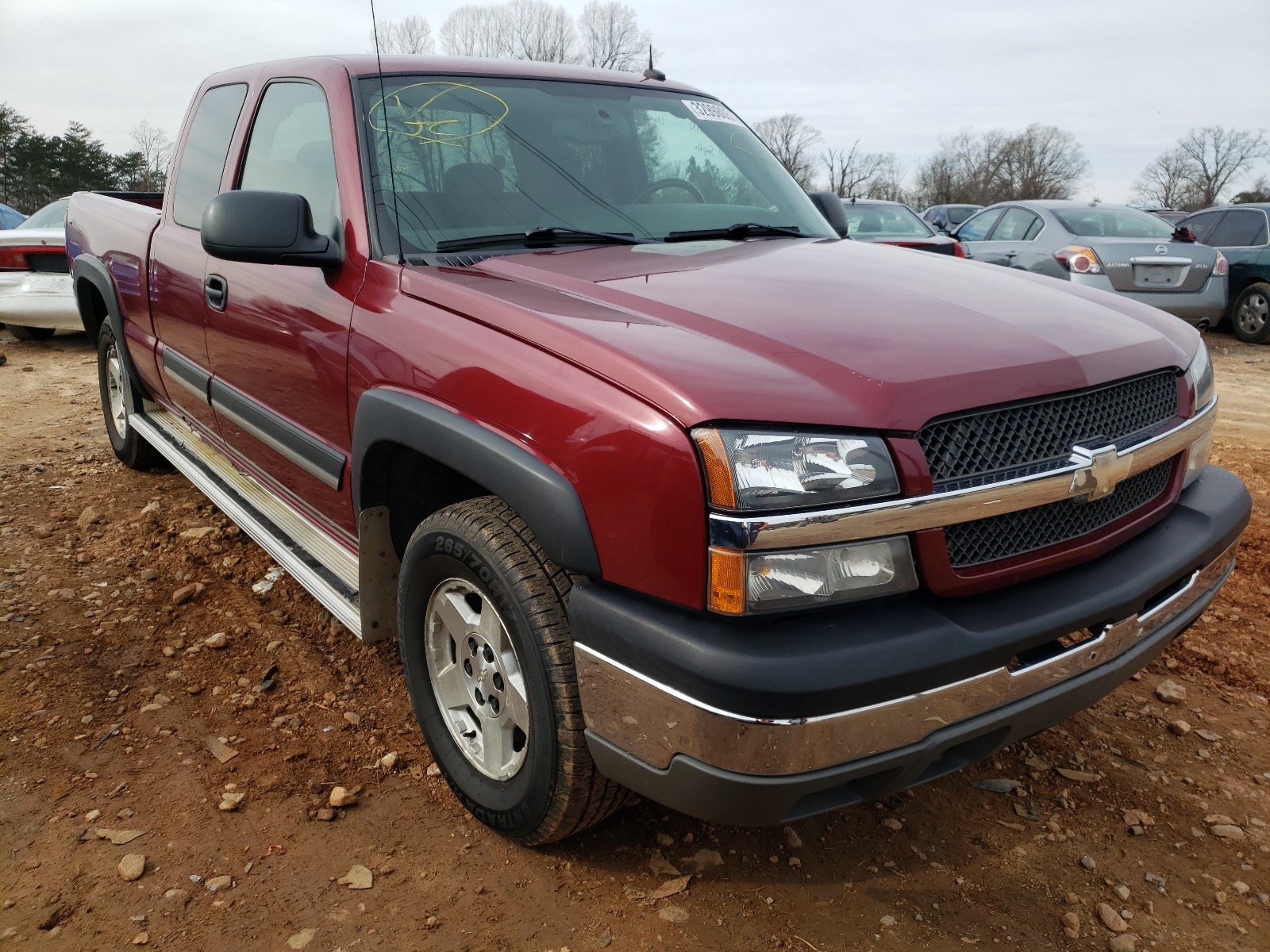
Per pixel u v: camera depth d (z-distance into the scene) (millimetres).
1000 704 1807
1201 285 9500
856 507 1638
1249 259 10594
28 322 8945
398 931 1981
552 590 1909
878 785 1765
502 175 2742
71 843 2227
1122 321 2328
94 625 3285
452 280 2248
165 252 3631
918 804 2455
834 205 3695
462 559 2062
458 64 2996
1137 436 2078
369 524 2445
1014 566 1843
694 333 1890
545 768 1955
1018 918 2064
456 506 2135
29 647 3127
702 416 1609
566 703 1880
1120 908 2102
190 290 3357
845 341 1877
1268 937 2027
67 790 2420
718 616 1632
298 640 3203
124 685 2918
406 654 2398
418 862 2188
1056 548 1929
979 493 1738
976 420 1793
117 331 4305
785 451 1613
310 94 2932
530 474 1829
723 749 1604
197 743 2641
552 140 2918
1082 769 2617
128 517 4254
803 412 1647
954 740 1746
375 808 2379
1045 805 2459
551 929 1994
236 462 3475
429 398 2127
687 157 3191
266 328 2832
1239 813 2439
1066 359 1965
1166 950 1987
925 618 1710
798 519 1589
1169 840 2332
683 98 3441
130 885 2100
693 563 1625
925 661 1654
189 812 2346
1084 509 1984
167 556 3834
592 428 1748
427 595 2291
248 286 2922
